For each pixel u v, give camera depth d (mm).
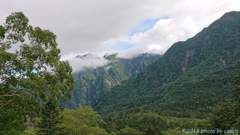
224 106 53312
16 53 15508
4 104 14945
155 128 98562
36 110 17078
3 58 12703
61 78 17688
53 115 33125
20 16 16047
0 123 15898
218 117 51844
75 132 36562
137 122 117375
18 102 15406
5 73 14484
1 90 14656
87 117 41000
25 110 16594
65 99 19109
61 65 17672
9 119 15656
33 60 15492
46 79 16125
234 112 36719
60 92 17781
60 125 36812
